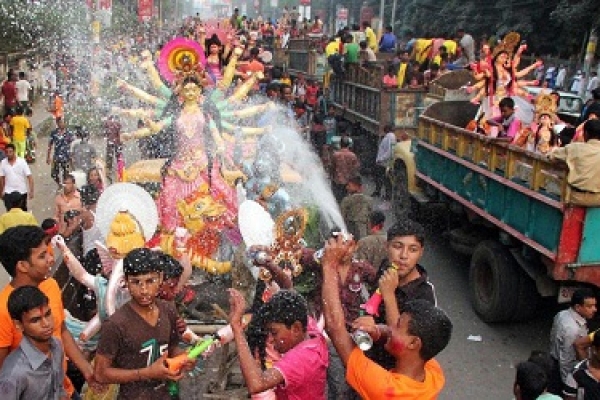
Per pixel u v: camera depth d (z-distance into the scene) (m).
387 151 12.36
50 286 4.02
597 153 5.72
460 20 30.25
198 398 5.04
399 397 2.99
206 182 6.54
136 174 7.11
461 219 8.91
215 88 7.18
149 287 3.55
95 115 13.00
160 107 6.98
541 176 6.37
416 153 10.38
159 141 7.51
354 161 10.16
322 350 3.46
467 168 8.23
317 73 19.47
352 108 15.46
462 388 6.29
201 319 5.74
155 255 3.64
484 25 29.69
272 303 3.43
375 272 4.84
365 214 8.24
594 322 5.77
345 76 16.00
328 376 4.45
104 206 5.53
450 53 16.72
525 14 27.03
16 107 14.77
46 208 10.89
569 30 25.31
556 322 5.42
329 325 3.24
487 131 8.50
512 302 7.26
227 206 6.56
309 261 5.31
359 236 8.20
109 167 9.77
